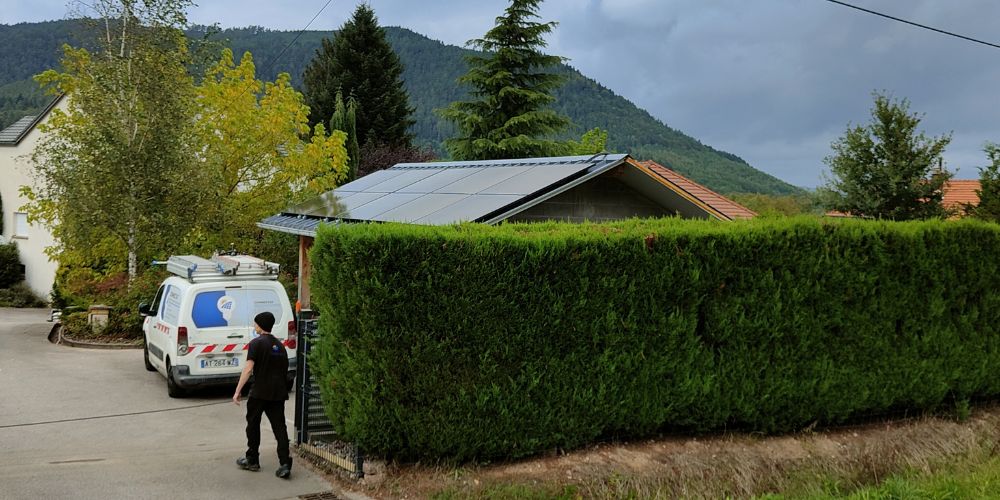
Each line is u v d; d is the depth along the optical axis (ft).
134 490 23.52
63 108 110.32
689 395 27.61
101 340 60.03
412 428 23.93
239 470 25.98
